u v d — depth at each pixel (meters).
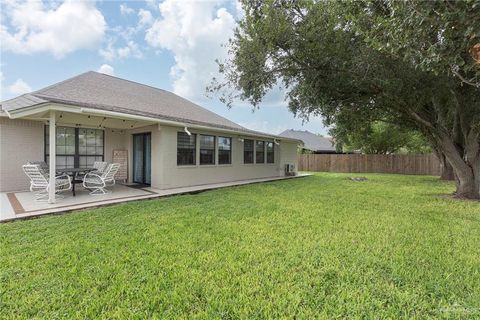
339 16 5.55
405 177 16.38
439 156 14.69
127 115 7.65
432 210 6.46
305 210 6.33
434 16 2.82
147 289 2.69
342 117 9.01
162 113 10.29
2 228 4.68
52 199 6.64
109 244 3.90
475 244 4.08
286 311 2.37
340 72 6.57
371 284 2.83
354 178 15.15
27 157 8.63
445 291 2.71
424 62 3.23
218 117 15.15
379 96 7.42
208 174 11.50
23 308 2.37
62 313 2.32
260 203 7.20
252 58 6.89
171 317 2.28
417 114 8.19
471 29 2.61
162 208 6.45
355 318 2.27
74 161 9.71
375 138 21.77
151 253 3.60
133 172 11.25
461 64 3.05
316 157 22.91
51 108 6.31
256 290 2.70
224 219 5.41
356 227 4.93
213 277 2.96
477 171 8.28
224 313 2.33
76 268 3.11
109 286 2.74
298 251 3.70
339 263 3.33
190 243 3.99
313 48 6.30
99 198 7.57
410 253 3.69
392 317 2.29
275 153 16.50
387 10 3.91
